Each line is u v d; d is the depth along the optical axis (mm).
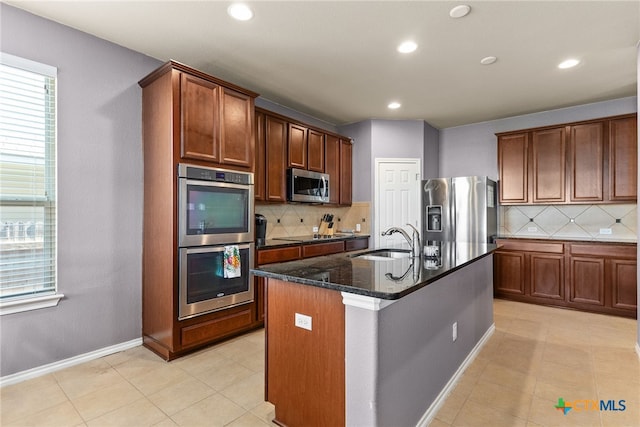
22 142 2281
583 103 4176
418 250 2268
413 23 2422
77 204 2508
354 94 3883
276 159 3777
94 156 2592
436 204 4605
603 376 2312
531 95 3896
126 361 2541
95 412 1896
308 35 2590
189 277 2602
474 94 3867
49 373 2344
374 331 1396
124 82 2762
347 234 4844
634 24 2424
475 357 2627
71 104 2479
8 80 2221
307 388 1640
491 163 4961
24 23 2260
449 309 2176
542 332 3186
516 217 4750
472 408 1952
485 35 2588
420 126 4922
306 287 1645
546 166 4215
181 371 2385
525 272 4250
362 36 2609
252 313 3098
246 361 2553
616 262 3672
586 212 4262
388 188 4867
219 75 3348
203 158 2688
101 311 2629
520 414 1889
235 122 2932
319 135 4402
